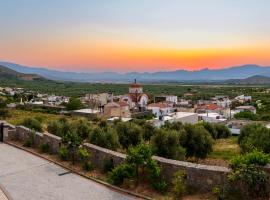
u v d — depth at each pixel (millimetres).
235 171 10156
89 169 14633
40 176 14164
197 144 28594
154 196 11219
